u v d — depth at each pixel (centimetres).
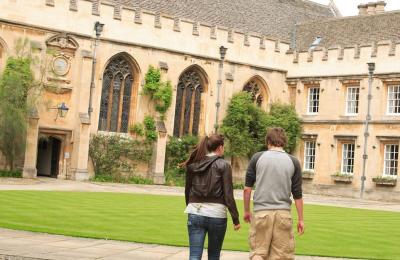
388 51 3859
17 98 3150
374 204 3328
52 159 3684
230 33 4159
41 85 3347
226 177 832
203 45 4053
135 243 1230
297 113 4319
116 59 3775
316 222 1864
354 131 3991
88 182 3412
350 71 4044
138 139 3822
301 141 4275
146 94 3847
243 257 1141
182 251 1162
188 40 3988
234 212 829
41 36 3478
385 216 2320
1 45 3375
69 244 1166
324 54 4194
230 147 4081
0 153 3300
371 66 3900
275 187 783
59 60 3544
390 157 3844
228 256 1146
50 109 3519
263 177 788
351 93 4075
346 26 4512
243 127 4112
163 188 3419
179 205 2180
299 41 4678
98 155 3656
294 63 4369
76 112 3594
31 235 1250
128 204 2092
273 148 809
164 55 3903
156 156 3819
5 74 3194
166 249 1177
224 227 836
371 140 3900
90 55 3594
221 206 834
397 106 3828
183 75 4044
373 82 3912
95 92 3666
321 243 1387
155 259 1062
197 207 831
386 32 4184
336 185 4038
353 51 4041
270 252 781
